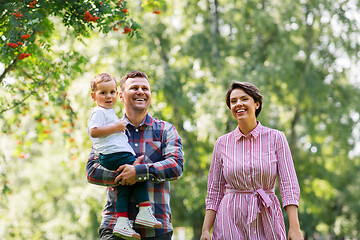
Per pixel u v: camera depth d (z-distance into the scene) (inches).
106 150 145.3
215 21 598.2
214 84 547.8
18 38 217.2
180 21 593.3
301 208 556.4
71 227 531.2
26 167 606.5
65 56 263.6
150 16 534.3
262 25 578.2
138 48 525.7
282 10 581.9
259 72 555.2
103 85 152.6
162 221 146.9
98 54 475.5
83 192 492.1
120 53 509.7
